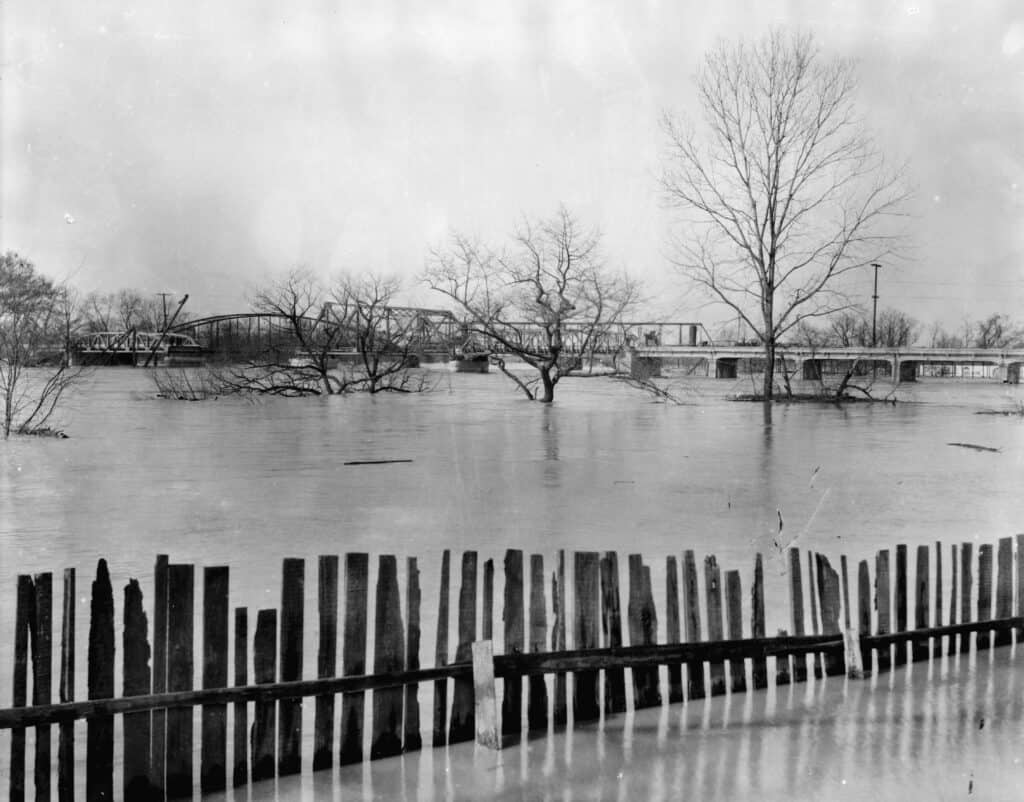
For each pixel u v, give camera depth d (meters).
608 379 56.44
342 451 21.22
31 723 4.73
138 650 4.93
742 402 41.91
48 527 12.28
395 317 47.06
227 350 54.03
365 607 5.41
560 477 17.12
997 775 5.25
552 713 6.04
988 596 7.27
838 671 6.75
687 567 6.20
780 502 14.43
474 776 5.24
